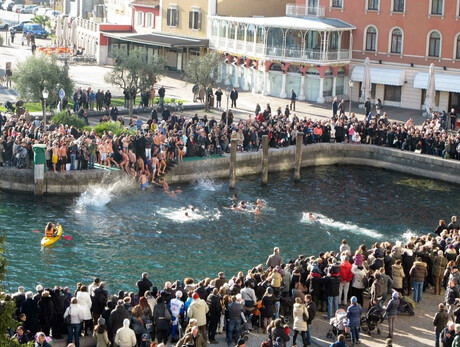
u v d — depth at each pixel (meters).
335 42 95.69
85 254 52.56
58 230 54.78
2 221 57.59
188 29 110.88
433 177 75.06
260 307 38.59
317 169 77.56
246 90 100.44
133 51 85.56
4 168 63.84
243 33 100.38
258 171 73.94
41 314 36.00
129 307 36.25
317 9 98.31
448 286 41.06
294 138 76.81
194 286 38.50
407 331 39.78
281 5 111.56
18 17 153.00
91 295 37.44
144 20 117.06
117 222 58.88
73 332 36.28
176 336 37.25
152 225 58.81
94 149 65.38
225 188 69.31
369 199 68.44
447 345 36.06
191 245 55.41
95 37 117.94
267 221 61.19
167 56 111.94
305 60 94.31
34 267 50.12
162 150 68.44
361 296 41.47
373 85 95.69
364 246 44.62
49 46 126.94
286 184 71.94
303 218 62.28
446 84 90.06
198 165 70.19
